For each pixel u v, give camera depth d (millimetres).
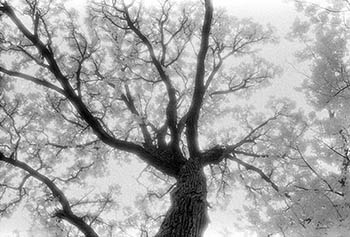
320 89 3482
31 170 5504
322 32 3738
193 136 5668
